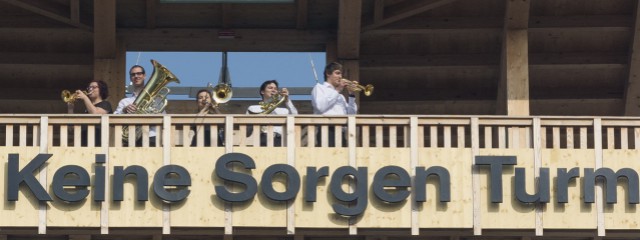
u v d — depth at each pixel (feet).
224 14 103.76
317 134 83.56
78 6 101.30
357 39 102.06
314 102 83.25
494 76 105.50
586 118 82.48
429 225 81.15
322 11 103.55
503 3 102.63
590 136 102.94
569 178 81.66
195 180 81.10
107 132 81.15
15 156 80.74
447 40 104.32
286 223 80.89
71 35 103.60
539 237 84.99
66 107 106.52
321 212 81.00
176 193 80.59
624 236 83.30
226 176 80.79
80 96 83.15
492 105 106.83
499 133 82.28
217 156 81.25
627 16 103.09
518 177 81.56
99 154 81.00
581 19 103.24
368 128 81.97
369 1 102.42
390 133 81.92
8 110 106.73
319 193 81.15
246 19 104.88
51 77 105.19
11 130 81.30
